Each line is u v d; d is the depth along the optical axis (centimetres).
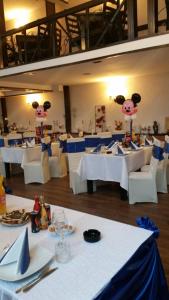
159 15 624
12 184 492
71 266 101
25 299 85
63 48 669
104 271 97
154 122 719
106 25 461
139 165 402
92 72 613
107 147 431
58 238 124
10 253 103
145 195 354
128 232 127
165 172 391
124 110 486
